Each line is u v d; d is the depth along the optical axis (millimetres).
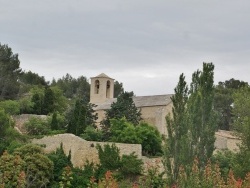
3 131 79438
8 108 99375
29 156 68750
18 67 130750
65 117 95875
